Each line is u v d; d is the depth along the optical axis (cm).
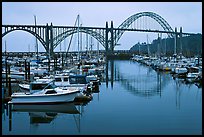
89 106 2938
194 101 3194
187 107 2861
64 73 4762
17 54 14038
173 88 4300
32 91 3075
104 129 2106
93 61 8181
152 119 2372
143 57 12381
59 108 2873
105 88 4369
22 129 2148
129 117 2448
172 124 2212
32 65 6438
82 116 2508
